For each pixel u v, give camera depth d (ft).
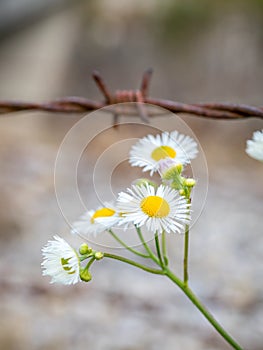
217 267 2.13
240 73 4.93
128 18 5.57
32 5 6.02
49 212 2.52
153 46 5.39
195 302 0.60
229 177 3.53
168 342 1.61
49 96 5.56
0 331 1.63
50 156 3.68
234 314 1.77
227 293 1.92
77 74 5.63
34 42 5.98
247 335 1.64
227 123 4.45
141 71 5.36
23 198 2.66
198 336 1.64
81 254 0.53
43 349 1.59
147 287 1.93
